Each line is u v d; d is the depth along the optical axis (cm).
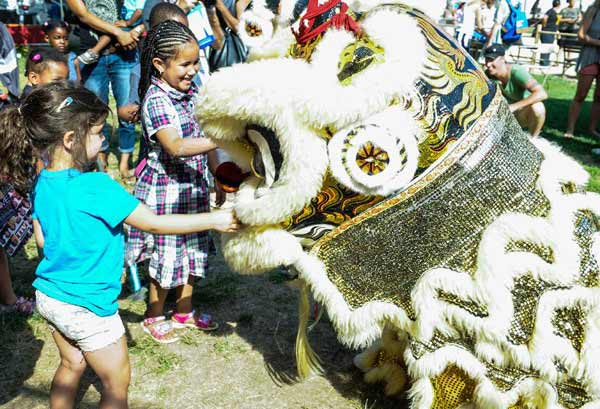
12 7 1420
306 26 251
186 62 315
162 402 309
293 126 229
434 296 240
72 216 236
